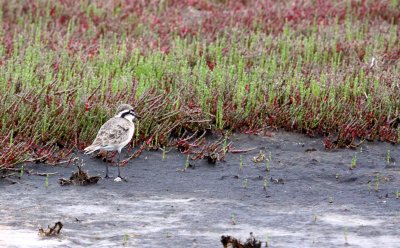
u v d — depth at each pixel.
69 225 10.61
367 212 11.46
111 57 19.52
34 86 15.67
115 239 10.02
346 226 10.70
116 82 16.30
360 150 15.19
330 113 16.20
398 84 17.81
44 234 10.09
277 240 10.03
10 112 14.54
